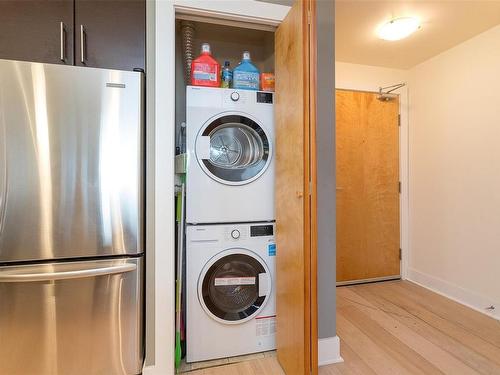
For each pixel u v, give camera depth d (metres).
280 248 1.53
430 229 2.63
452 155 2.40
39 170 1.23
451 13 1.90
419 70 2.72
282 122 1.50
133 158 1.33
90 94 1.28
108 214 1.31
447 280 2.46
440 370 1.48
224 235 1.57
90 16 1.37
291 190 1.38
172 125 1.41
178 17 1.51
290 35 1.38
